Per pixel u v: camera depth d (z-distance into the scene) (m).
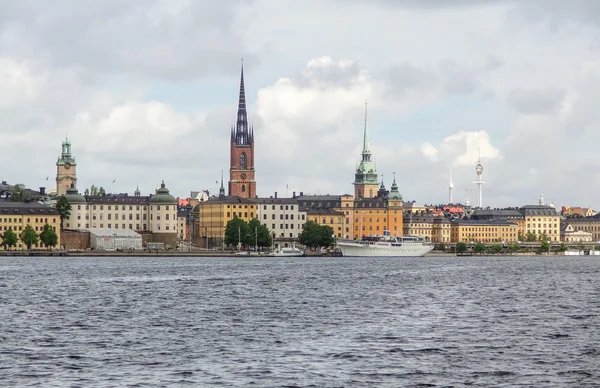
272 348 113.44
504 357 107.62
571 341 121.12
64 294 198.38
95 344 117.31
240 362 103.62
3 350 112.44
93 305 171.88
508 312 160.12
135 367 101.06
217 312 158.38
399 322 141.50
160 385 91.94
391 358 106.19
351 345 115.69
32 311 159.88
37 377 95.81
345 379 94.56
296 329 132.38
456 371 98.88
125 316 151.50
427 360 105.12
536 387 91.75
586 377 96.44
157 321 143.75
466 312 159.38
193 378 95.06
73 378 95.25
